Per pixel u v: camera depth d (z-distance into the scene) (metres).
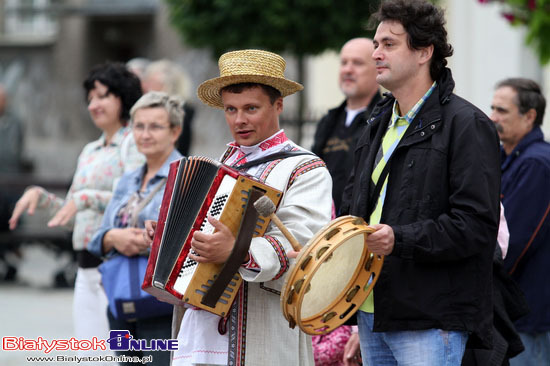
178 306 9.32
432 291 8.03
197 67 33.97
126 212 11.20
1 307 21.39
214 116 30.64
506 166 11.78
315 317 8.21
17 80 31.20
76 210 12.28
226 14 20.11
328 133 12.95
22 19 40.28
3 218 25.08
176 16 20.78
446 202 8.09
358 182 8.93
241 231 8.20
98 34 38.56
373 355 8.76
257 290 8.67
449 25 29.31
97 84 12.70
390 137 8.70
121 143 12.52
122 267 10.80
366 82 12.77
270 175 8.76
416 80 8.44
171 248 8.50
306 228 8.51
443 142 8.11
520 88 11.88
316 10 19.88
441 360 8.00
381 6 8.52
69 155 29.62
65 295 23.67
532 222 11.37
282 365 8.66
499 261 9.94
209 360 8.68
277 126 9.16
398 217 8.21
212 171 8.45
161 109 11.29
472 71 29.00
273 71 8.84
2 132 28.17
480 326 8.08
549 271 11.48
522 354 11.65
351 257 8.20
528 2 17.83
